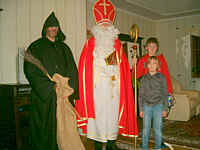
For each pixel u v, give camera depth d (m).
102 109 2.39
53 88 2.37
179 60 7.06
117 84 2.47
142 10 5.99
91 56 2.47
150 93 2.52
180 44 7.02
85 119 2.46
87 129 2.51
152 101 2.51
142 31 6.72
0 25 2.73
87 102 2.43
